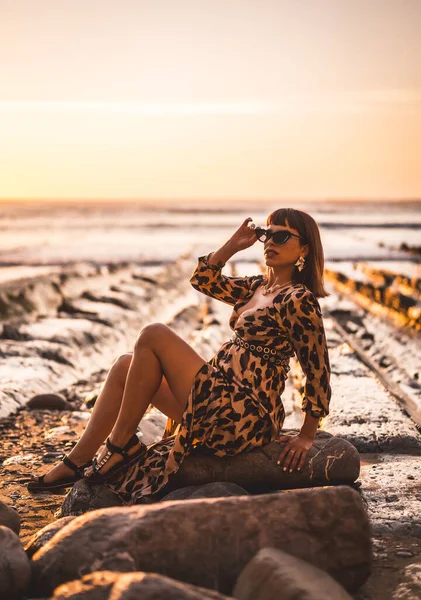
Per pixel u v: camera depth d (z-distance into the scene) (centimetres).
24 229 8212
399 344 1305
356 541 352
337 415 700
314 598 288
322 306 1702
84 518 350
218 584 335
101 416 471
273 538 344
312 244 445
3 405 783
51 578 330
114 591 276
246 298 475
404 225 8606
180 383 436
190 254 4047
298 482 448
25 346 1043
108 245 4834
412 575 377
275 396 448
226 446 441
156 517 341
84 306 1514
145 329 440
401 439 635
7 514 413
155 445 461
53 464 609
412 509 471
